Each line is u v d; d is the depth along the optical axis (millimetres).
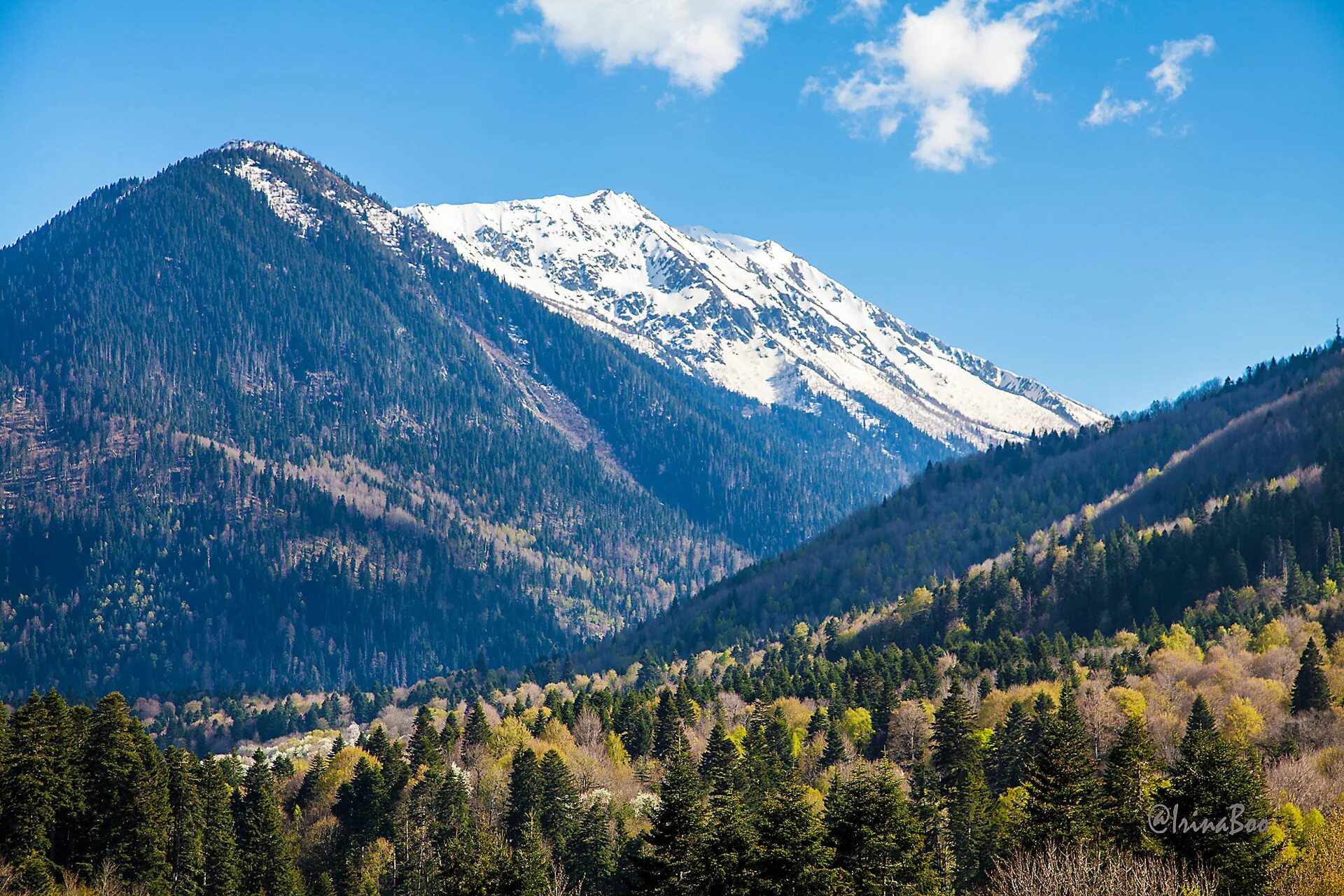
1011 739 153500
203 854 141000
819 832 91562
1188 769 102125
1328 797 122062
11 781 128250
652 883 93125
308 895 145375
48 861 128750
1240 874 93875
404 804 160500
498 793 161875
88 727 144625
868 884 91812
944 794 133250
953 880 119938
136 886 131750
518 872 102812
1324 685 161625
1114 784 106812
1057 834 105188
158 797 139250
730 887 89625
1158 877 90312
